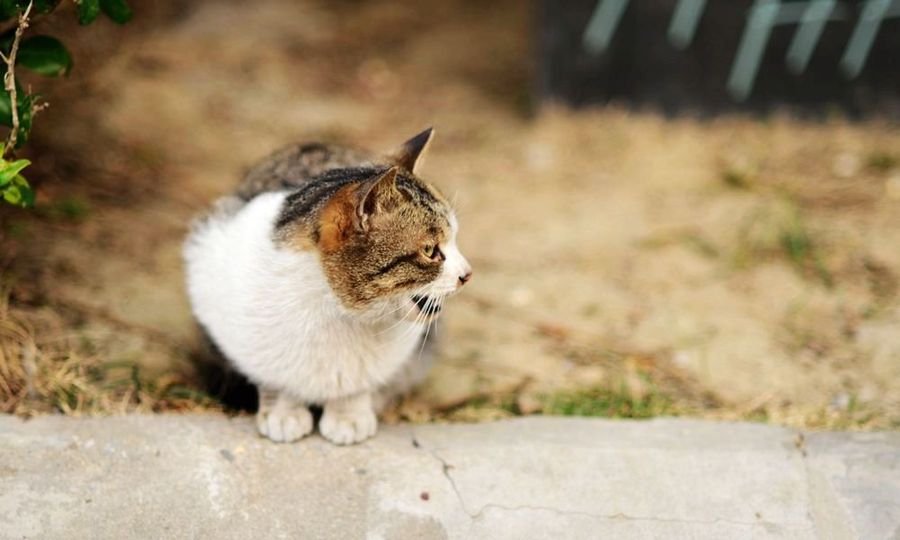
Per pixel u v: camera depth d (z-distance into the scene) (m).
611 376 1.63
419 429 1.51
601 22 2.05
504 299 1.75
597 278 1.79
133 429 1.46
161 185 1.88
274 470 1.44
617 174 1.99
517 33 2.60
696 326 1.71
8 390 1.51
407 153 1.49
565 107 2.08
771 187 1.94
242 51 2.36
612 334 1.70
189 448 1.45
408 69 2.39
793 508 1.43
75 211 1.78
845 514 1.43
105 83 1.94
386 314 1.44
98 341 1.60
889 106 2.04
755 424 1.52
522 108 2.20
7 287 1.62
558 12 2.05
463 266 1.44
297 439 1.47
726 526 1.42
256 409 1.55
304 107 2.15
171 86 2.11
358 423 1.47
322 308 1.43
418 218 1.42
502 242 1.85
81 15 1.47
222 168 1.95
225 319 1.46
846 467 1.46
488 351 1.67
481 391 1.61
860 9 2.01
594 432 1.50
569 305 1.74
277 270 1.42
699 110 2.07
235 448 1.45
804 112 2.05
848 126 2.04
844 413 1.57
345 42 2.50
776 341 1.68
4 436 1.44
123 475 1.42
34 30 1.56
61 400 1.50
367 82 2.31
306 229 1.41
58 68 1.53
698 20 2.03
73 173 1.85
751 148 2.02
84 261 1.71
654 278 1.79
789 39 2.03
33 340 1.56
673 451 1.47
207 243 1.49
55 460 1.43
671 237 1.86
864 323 1.70
